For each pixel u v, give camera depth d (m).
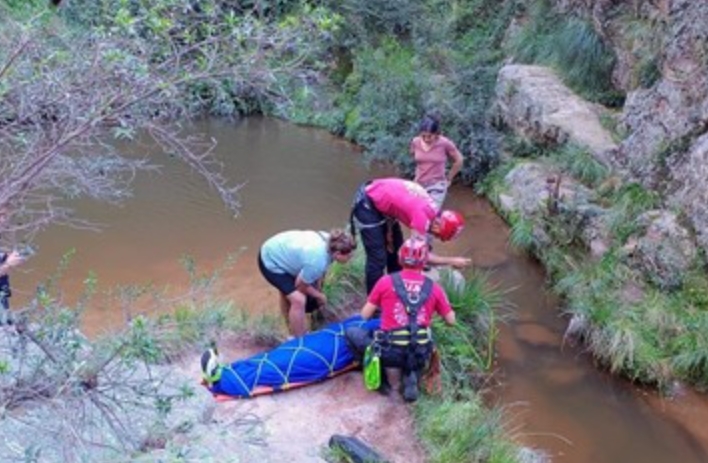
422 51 12.80
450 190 9.82
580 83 9.80
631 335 5.89
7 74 2.39
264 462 4.02
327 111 12.66
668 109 7.53
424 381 5.08
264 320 5.76
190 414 3.95
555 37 10.66
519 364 5.96
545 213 7.82
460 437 4.68
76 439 2.57
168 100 2.54
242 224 8.42
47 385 2.54
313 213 8.92
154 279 6.99
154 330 4.85
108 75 2.40
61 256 7.34
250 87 2.80
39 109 2.41
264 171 10.34
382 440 4.66
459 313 5.94
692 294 6.34
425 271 5.64
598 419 5.39
